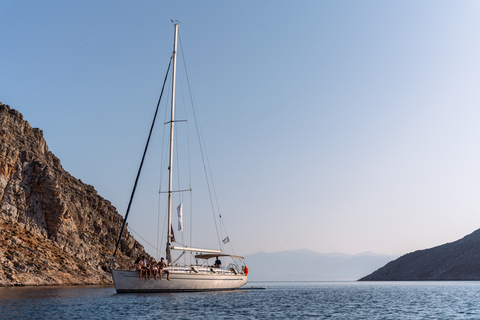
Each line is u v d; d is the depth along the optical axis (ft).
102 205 433.89
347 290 321.52
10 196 307.37
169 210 188.65
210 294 182.80
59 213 329.11
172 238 184.44
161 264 169.37
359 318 114.62
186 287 176.04
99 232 396.98
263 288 350.02
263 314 118.01
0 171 309.42
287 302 166.50
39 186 331.57
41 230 315.99
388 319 113.09
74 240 332.19
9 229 288.71
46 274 266.36
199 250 185.98
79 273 298.97
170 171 192.13
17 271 250.78
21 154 338.95
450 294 243.40
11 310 111.34
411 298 204.23
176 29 210.18
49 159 413.80
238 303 146.82
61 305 125.18
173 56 207.10
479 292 265.95
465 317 119.34
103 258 360.48
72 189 412.36
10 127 365.81
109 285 286.25
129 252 415.03
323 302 172.14
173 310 118.01
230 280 198.29
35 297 153.07
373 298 203.62
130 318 101.55
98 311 112.78
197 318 104.53
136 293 164.35
